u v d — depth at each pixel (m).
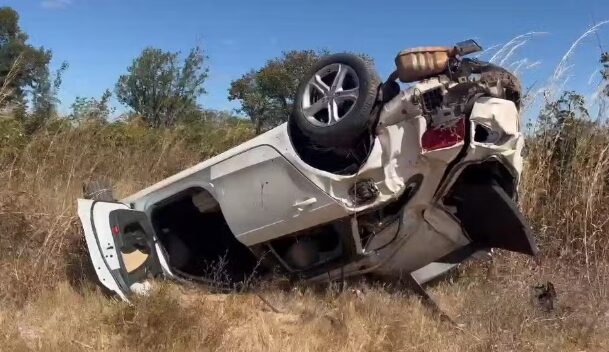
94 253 5.23
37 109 9.77
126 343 4.29
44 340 4.30
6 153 8.12
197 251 6.33
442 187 4.88
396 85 5.05
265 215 5.42
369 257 5.20
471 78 4.66
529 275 6.36
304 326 4.79
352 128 4.99
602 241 6.81
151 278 5.62
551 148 7.46
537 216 7.21
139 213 5.80
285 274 5.66
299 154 5.32
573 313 5.38
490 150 4.68
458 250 5.48
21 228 6.07
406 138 4.88
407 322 4.84
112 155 9.62
